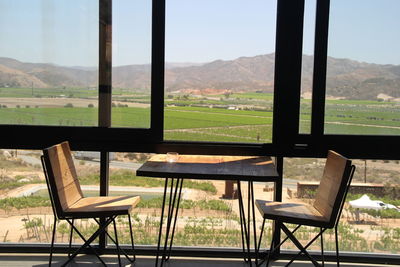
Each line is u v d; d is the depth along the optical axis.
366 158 3.06
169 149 3.13
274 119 3.09
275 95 3.08
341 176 2.44
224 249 3.17
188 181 3.19
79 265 2.96
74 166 2.97
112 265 2.97
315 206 2.78
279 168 3.09
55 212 2.71
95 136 3.19
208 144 3.15
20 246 3.16
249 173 2.46
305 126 3.10
